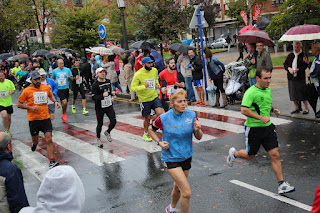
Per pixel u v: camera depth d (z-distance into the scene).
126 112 12.43
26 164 7.54
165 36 19.98
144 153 7.60
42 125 7.24
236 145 7.61
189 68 12.32
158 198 5.29
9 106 10.12
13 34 37.53
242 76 11.38
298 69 8.94
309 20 20.30
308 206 4.66
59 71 11.43
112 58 16.09
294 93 9.26
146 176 6.26
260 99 5.15
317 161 6.26
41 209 2.43
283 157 6.64
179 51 12.00
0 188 3.26
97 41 28.80
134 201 5.27
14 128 11.53
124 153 7.71
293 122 8.92
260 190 5.26
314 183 5.38
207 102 12.47
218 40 44.75
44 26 33.44
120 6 15.80
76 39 28.72
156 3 19.55
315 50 8.72
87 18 28.89
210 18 36.09
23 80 12.37
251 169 6.14
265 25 29.88
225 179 5.80
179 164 4.36
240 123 9.39
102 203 5.29
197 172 6.23
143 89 8.08
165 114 4.32
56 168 2.52
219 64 11.18
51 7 31.73
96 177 6.40
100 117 8.22
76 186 2.49
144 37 31.12
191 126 4.30
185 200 4.13
